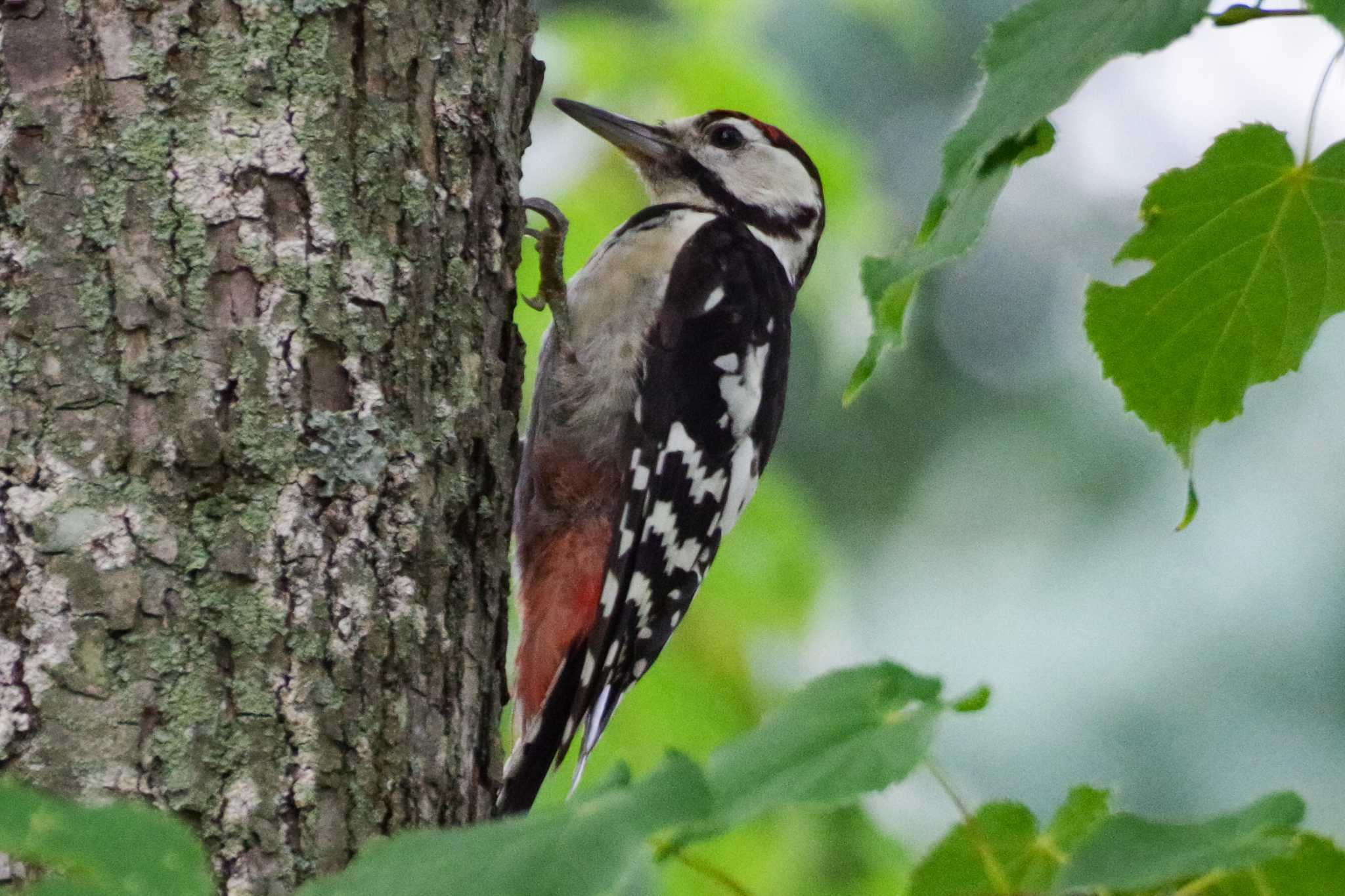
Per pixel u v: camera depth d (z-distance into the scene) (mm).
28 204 4426
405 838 2486
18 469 4270
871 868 7414
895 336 3512
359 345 4648
